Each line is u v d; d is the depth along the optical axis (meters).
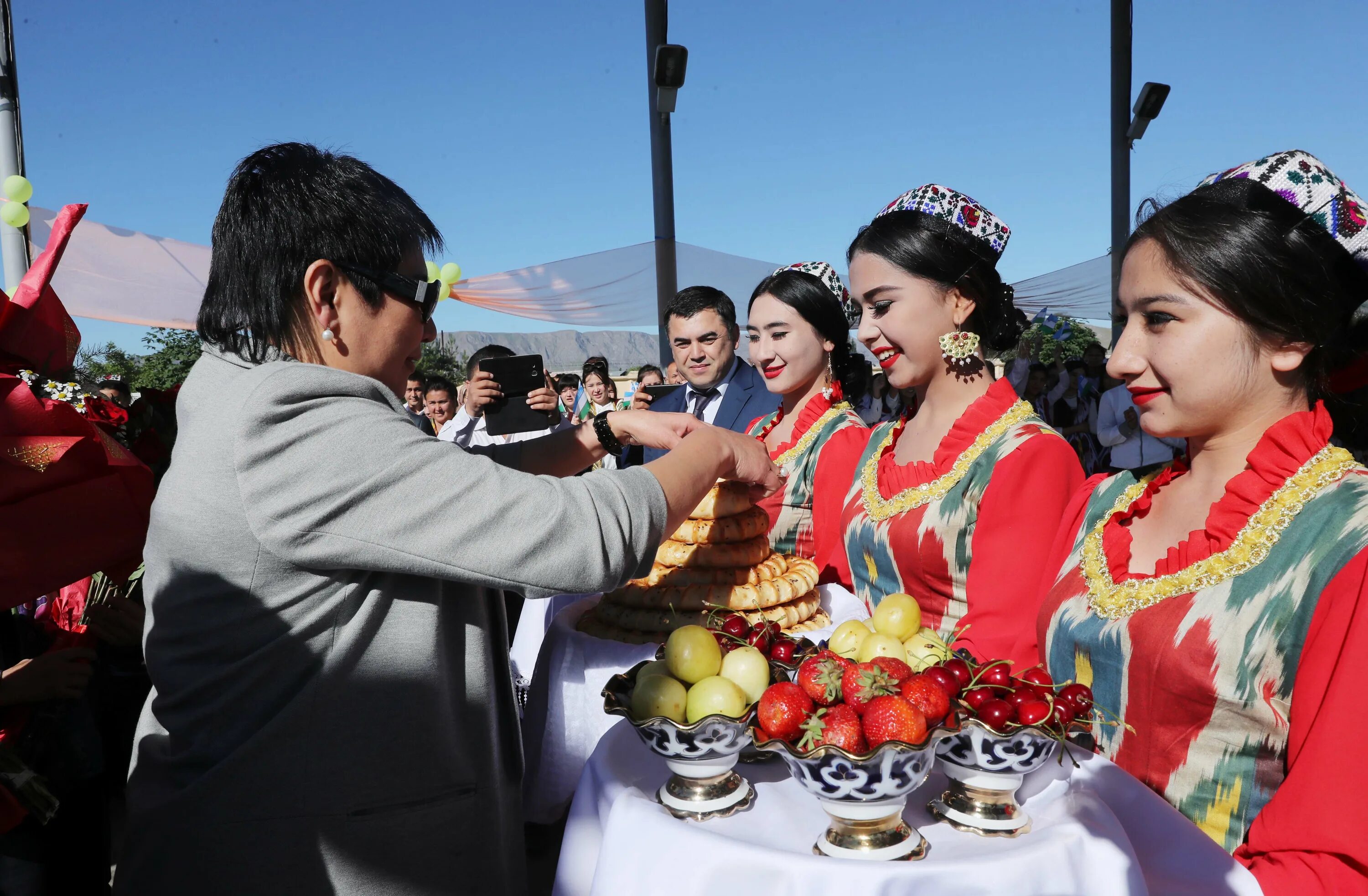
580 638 2.07
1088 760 1.30
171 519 1.27
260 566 1.24
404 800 1.33
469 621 1.44
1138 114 16.20
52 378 1.79
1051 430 1.99
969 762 1.16
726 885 1.08
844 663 1.20
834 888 1.04
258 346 1.35
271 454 1.21
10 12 7.67
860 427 2.82
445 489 1.22
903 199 2.23
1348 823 1.02
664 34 10.30
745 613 2.00
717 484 2.10
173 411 2.18
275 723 1.26
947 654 1.34
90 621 2.07
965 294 2.12
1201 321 1.28
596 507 1.30
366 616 1.29
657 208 10.67
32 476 1.51
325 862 1.28
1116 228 16.97
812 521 2.82
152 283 12.16
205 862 1.27
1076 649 1.47
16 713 1.85
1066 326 18.91
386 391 1.35
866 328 2.22
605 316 14.41
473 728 1.43
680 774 1.28
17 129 7.85
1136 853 1.18
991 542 1.91
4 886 1.98
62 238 1.80
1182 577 1.32
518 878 1.54
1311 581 1.17
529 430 3.98
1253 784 1.23
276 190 1.32
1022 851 1.06
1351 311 1.28
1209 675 1.25
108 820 2.25
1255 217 1.24
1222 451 1.37
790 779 1.39
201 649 1.28
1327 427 1.26
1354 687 1.05
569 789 2.07
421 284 1.40
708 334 4.54
